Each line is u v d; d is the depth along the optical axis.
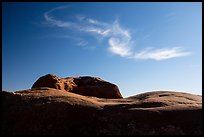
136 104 16.36
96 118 14.43
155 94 22.66
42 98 16.83
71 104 15.45
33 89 21.05
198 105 16.14
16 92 19.67
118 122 14.00
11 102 16.52
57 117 14.45
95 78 31.86
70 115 14.60
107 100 21.36
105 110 15.35
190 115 14.33
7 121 14.44
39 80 26.33
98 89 29.48
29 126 13.95
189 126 13.40
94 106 15.70
